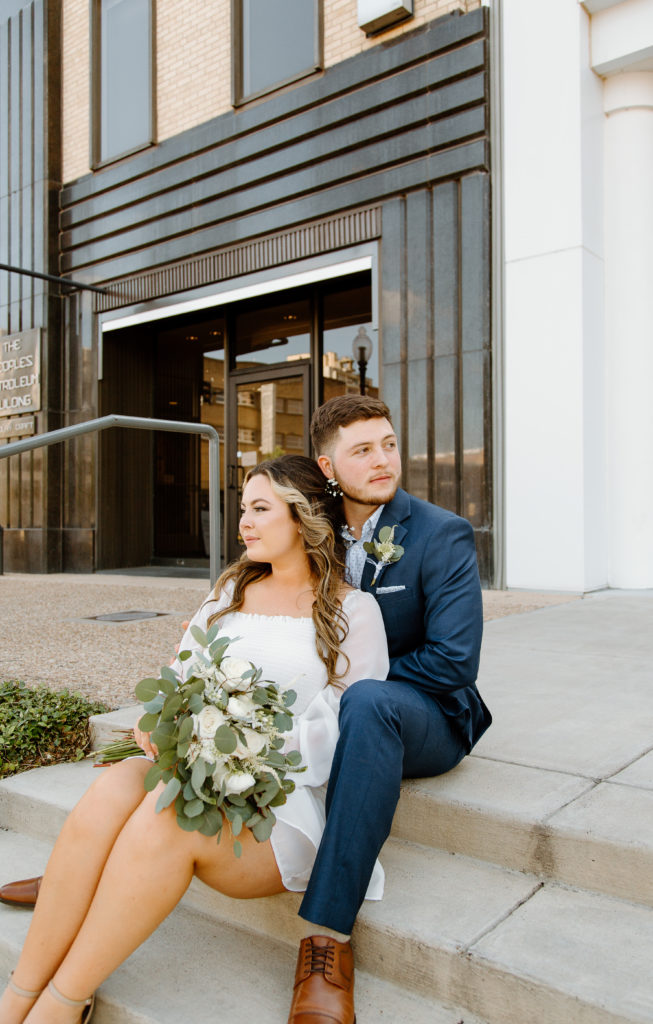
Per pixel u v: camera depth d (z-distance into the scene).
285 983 1.61
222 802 1.43
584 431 5.89
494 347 6.25
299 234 7.38
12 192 9.88
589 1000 1.30
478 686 2.94
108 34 9.06
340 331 8.28
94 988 1.46
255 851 1.54
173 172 8.25
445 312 6.44
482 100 6.19
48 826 2.32
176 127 8.32
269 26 7.63
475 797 1.85
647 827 1.67
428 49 6.42
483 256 6.23
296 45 7.43
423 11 6.50
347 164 6.95
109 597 6.69
